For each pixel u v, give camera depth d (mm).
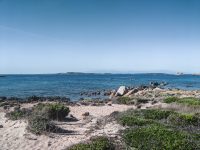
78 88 66438
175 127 15852
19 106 27906
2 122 18781
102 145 12508
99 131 15961
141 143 12656
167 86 75875
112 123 18062
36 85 77500
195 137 13398
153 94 45219
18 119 19500
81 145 12672
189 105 25703
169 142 12047
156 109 22719
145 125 16562
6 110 25172
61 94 51031
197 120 17328
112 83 94250
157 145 12148
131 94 47062
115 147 12758
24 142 14070
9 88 64375
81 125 18422
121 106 30531
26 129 16125
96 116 22609
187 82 106188
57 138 14719
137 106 28688
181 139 12422
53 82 98188
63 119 20969
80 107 29047
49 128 15953
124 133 14703
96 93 52031
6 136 15125
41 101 35844
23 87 68188
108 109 27484
